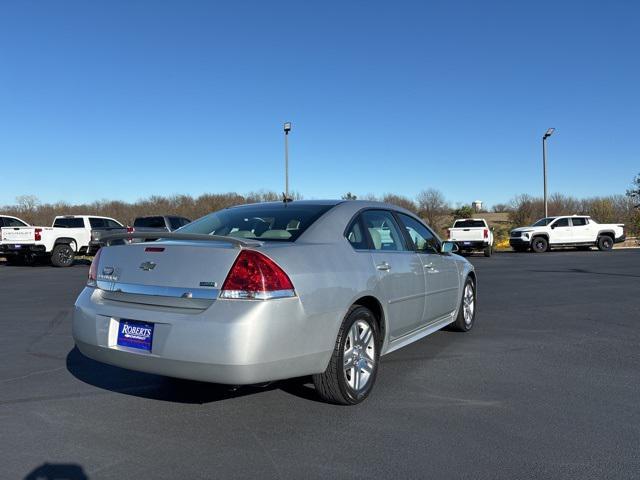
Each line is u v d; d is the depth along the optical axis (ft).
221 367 10.77
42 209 134.41
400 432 11.74
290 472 9.95
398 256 15.79
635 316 25.99
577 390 14.61
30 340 20.76
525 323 24.18
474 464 10.25
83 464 10.24
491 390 14.61
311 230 13.33
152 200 143.54
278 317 11.09
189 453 10.72
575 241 86.17
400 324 15.60
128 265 12.46
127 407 13.29
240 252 11.28
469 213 122.72
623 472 9.93
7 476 9.75
